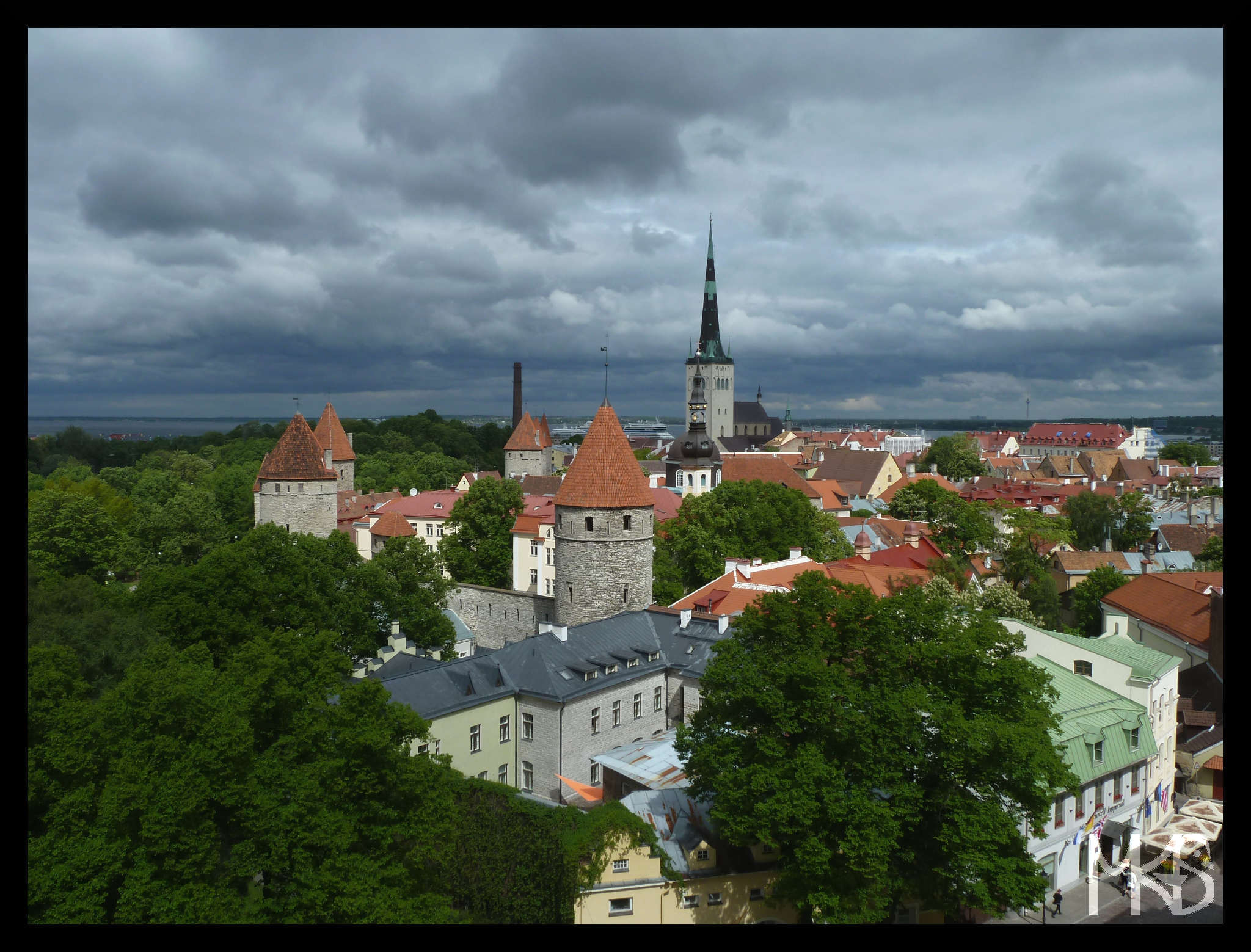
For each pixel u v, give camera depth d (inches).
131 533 4274.1
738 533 3432.6
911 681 1342.3
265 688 1205.1
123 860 970.7
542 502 3927.2
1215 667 2215.8
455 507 3949.3
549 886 1309.1
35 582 1973.4
